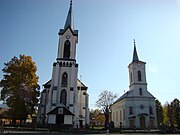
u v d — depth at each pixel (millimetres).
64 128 40938
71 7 60844
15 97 40219
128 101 59688
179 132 41812
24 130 36344
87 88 55500
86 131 37562
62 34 55625
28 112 42219
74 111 47875
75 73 51812
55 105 47812
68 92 50062
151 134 36938
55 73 50875
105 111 64438
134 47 67500
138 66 62938
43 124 45312
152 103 59625
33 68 43625
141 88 60938
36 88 44250
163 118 77750
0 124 28922
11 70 41969
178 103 49719
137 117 57594
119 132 40188
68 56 54094
